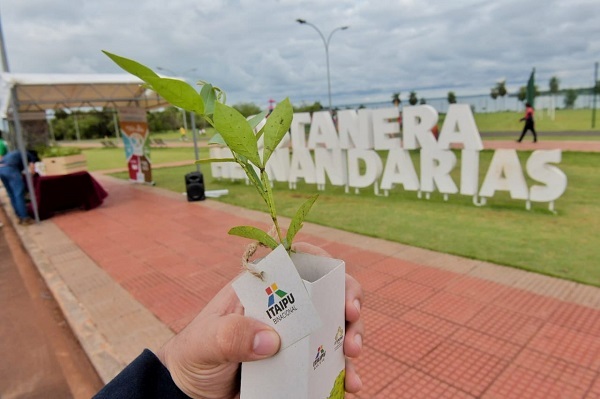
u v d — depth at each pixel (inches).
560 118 1321.4
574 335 125.6
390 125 318.3
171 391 32.7
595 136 743.7
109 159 967.6
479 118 1446.9
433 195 326.3
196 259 218.1
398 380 110.3
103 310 165.6
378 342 128.0
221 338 26.2
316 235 239.8
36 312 179.9
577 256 184.7
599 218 241.3
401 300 154.6
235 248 231.9
